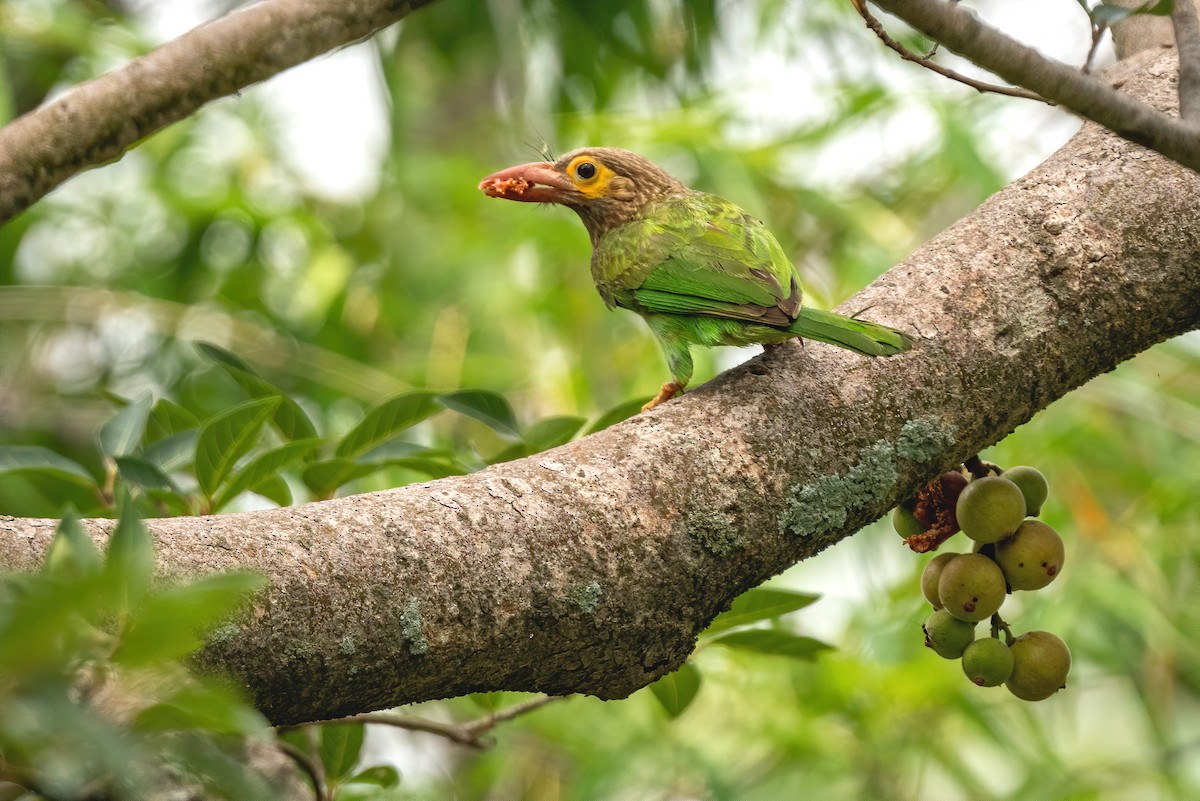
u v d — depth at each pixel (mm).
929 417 5344
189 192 13469
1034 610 11367
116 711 2676
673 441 4910
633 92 13875
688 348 7680
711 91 12992
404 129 14023
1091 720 12484
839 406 5227
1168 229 5699
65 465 5953
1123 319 5645
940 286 5617
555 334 13125
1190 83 4938
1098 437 11734
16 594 2656
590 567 4500
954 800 11992
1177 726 11570
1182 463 11570
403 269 13648
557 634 4449
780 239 13031
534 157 12781
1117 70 6883
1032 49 4367
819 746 11430
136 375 13109
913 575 11484
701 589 4766
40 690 2449
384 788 7078
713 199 8141
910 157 12984
